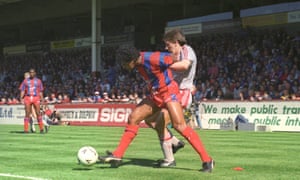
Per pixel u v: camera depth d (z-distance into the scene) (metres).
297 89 19.50
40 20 49.72
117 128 19.78
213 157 8.09
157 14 41.09
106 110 22.59
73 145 10.70
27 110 16.03
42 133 15.82
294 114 17.17
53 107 24.89
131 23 42.72
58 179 5.55
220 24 30.34
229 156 8.27
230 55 27.02
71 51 40.94
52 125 23.58
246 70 24.19
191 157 7.98
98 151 9.23
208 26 30.92
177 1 39.09
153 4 40.41
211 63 27.19
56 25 49.66
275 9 27.45
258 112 18.16
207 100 19.67
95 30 31.30
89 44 39.00
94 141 11.99
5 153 8.83
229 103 18.95
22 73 43.16
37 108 16.02
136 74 28.53
